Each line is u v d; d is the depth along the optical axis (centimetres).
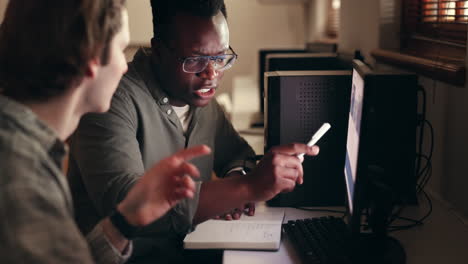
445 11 177
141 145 145
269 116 153
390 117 146
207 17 134
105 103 85
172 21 135
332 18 365
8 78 74
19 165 62
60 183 68
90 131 133
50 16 72
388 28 217
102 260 100
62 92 76
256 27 490
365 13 236
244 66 500
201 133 159
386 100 146
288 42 491
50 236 60
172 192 93
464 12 164
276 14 486
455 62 155
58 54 73
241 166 167
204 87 141
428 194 166
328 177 154
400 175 150
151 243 147
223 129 174
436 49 177
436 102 164
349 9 265
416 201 154
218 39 136
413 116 146
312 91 152
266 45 493
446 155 157
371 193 118
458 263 116
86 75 78
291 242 127
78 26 74
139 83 144
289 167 118
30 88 74
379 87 145
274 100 152
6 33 74
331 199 156
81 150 133
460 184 148
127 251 103
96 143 131
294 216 148
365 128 98
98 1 76
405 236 132
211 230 131
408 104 146
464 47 153
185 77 139
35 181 62
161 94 146
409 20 207
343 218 145
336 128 153
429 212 148
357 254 112
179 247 150
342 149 154
